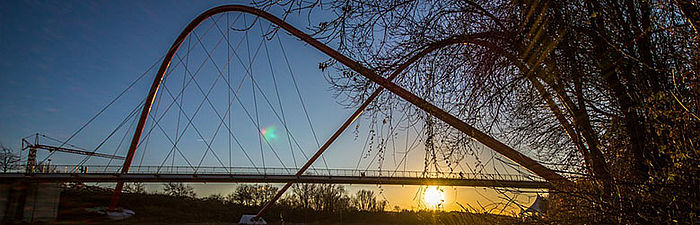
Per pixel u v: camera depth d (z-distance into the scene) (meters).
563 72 6.02
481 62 6.68
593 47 5.78
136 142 72.06
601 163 5.40
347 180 75.12
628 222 4.52
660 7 4.99
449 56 6.98
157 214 75.56
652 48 5.25
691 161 3.95
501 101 6.75
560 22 5.91
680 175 4.00
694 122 4.06
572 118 6.11
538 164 6.11
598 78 5.78
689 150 4.02
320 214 88.25
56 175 68.50
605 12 5.61
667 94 4.43
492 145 6.95
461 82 6.96
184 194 91.69
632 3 5.46
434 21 6.89
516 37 6.41
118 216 65.50
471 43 6.91
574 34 5.88
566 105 6.07
